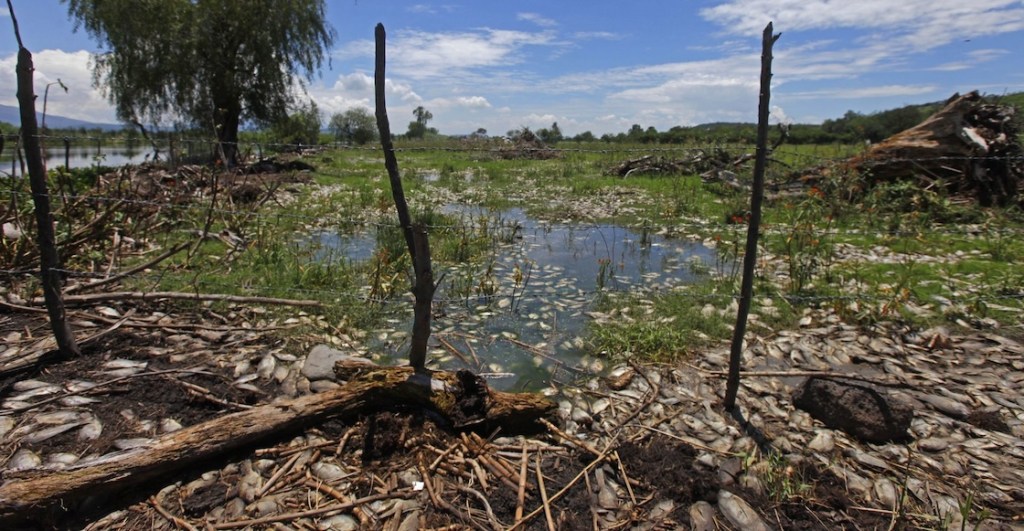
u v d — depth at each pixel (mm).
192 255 7004
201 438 3166
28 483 2746
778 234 8891
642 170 17938
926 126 11148
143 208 8320
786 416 3887
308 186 15422
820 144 26281
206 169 12383
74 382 3967
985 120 11070
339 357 4523
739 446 3547
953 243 8281
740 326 3734
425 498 3035
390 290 6105
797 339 5160
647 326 5223
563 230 10375
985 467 3352
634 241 9375
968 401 4117
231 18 19984
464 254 8141
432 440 3443
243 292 5875
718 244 8055
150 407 3734
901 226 9148
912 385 4324
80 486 2812
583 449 3469
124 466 2932
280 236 8656
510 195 14719
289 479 3123
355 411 3621
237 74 20906
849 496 3125
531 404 3654
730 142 20844
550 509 2996
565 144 33969
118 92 20391
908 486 3188
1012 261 7332
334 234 9672
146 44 19516
